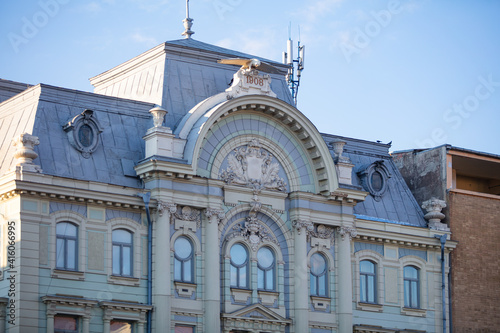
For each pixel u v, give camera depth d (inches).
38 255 2000.5
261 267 2295.8
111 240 2105.1
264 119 2326.5
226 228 2255.2
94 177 2124.8
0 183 2032.5
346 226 2390.5
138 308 2085.4
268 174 2319.1
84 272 2055.9
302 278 2295.8
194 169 2160.4
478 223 2691.9
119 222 2119.8
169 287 2119.8
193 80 2365.9
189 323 2151.8
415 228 2561.5
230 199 2253.9
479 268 2662.4
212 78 2399.1
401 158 2839.6
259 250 2301.9
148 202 2121.1
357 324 2416.3
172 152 2165.4
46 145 2107.5
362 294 2468.0
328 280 2373.3
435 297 2573.8
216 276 2183.8
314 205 2354.8
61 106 2187.5
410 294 2549.2
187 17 2561.5
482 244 2684.5
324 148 2346.2
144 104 2295.8
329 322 2352.4
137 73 2433.6
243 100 2255.2
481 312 2637.8
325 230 2384.4
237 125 2287.2
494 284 2682.1
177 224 2167.8
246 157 2294.5
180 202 2166.6
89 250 2073.1
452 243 2608.3
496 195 2795.3
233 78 2315.5
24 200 2003.0
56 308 1996.8
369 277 2488.9
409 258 2551.7
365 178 2586.1
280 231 2326.5
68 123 2140.7
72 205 2069.4
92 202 2085.4
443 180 2696.9
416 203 2664.9
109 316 2057.1
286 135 2351.1
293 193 2327.8
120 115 2253.9
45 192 2017.7
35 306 1978.3
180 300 2149.4
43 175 2025.1
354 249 2465.6
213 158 2235.5
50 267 2015.3
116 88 2486.5
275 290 2297.0
